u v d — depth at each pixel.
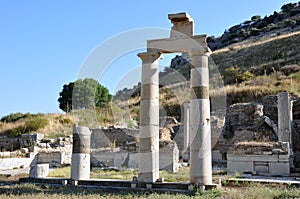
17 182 14.52
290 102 23.50
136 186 12.21
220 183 12.53
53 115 35.50
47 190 11.95
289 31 70.38
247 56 57.09
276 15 87.62
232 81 44.66
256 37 77.06
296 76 38.47
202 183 11.36
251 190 10.95
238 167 18.12
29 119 34.38
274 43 59.25
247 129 25.48
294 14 83.50
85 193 11.34
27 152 24.36
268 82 39.09
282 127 21.47
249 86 37.53
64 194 10.99
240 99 35.41
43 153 23.98
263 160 17.67
